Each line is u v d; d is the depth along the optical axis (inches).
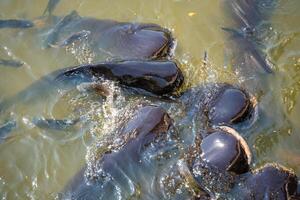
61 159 77.4
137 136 75.4
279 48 87.9
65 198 73.5
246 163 73.7
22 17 91.7
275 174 72.8
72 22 90.4
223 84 82.2
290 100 82.4
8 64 86.4
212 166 73.2
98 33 88.6
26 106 82.2
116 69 81.7
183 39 89.2
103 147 76.5
